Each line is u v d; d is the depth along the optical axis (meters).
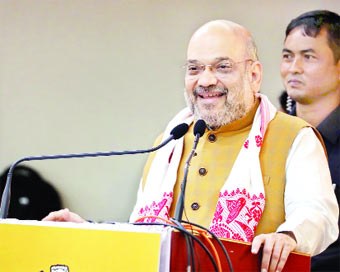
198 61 3.91
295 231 3.22
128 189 5.42
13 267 2.61
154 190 3.91
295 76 4.79
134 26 5.51
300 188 3.62
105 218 5.43
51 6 5.74
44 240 2.58
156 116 5.39
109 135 5.50
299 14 4.87
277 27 4.91
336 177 4.60
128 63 5.50
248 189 3.72
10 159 5.69
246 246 2.78
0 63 5.78
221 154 3.91
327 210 3.54
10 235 2.63
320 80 4.72
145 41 5.47
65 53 5.68
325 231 3.50
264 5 4.98
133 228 2.52
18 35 5.79
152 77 5.44
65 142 5.61
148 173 4.09
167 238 2.46
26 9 5.78
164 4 5.44
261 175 3.75
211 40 3.92
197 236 2.61
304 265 2.90
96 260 2.49
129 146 5.44
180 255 2.51
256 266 2.81
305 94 4.75
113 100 5.51
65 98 5.65
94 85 5.59
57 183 5.55
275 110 4.02
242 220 3.65
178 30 5.39
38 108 5.70
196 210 3.78
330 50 4.73
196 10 5.32
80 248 2.52
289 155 3.79
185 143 4.04
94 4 5.64
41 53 5.73
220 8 5.22
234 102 3.88
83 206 5.48
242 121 3.95
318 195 3.56
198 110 3.94
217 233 3.63
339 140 4.63
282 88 4.83
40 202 5.54
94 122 5.55
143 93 5.45
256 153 3.81
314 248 3.34
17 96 5.73
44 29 5.74
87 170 5.52
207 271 2.55
